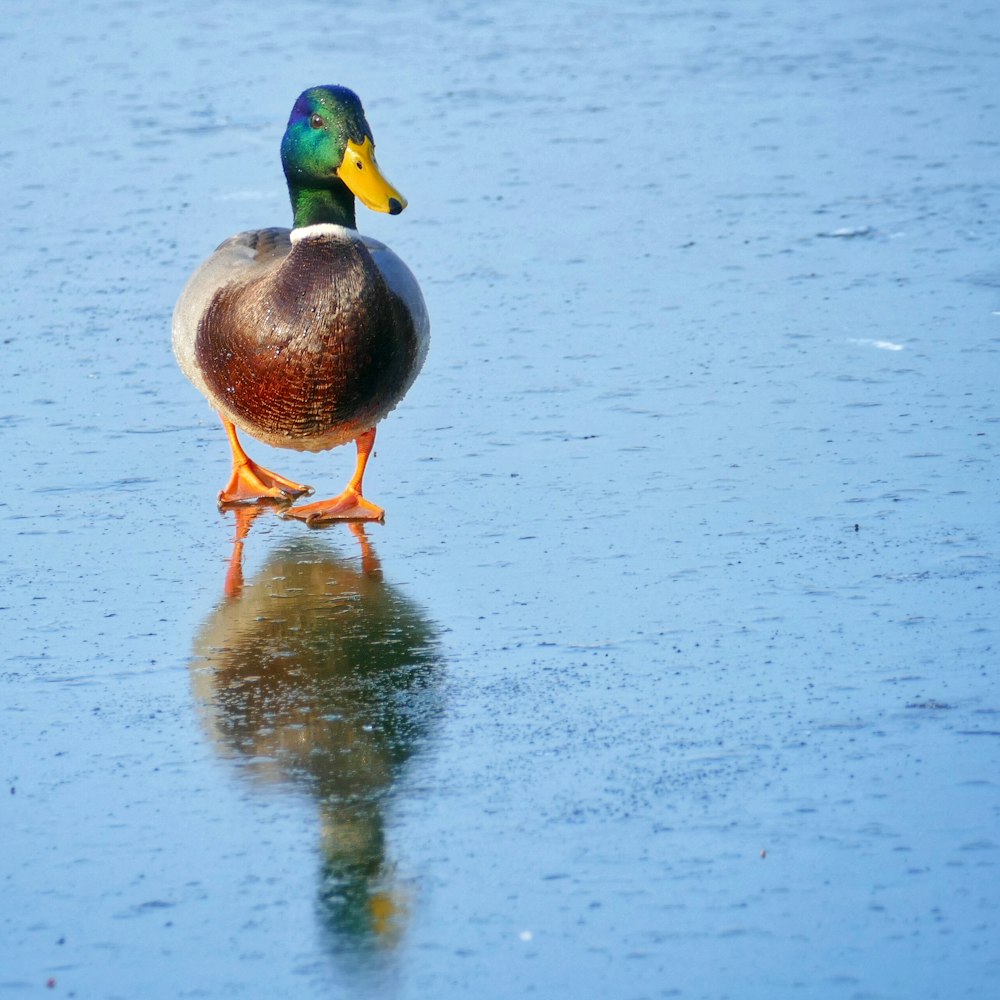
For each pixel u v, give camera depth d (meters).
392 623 9.42
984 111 21.48
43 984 6.38
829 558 10.00
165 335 14.91
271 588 10.01
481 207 18.34
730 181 18.98
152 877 7.01
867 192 18.38
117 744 8.10
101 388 13.66
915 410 12.42
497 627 9.30
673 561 10.07
